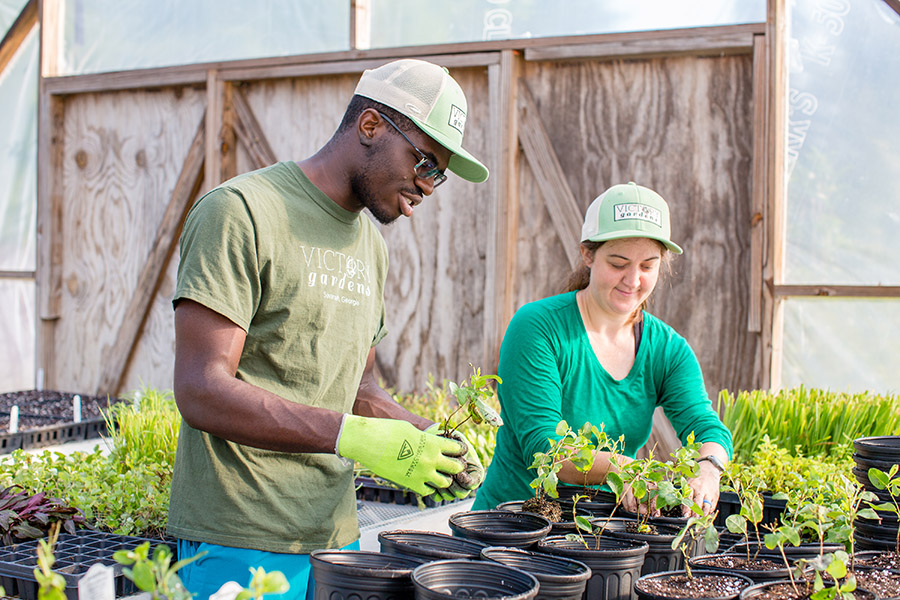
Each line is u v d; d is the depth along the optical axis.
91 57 6.38
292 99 5.78
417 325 5.51
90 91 6.33
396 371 5.57
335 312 1.90
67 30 6.43
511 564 1.68
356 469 3.74
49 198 6.46
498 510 2.06
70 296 6.52
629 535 1.91
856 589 1.72
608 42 4.97
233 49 5.92
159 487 3.15
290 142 5.80
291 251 1.81
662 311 4.95
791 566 1.87
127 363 6.30
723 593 1.67
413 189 1.87
